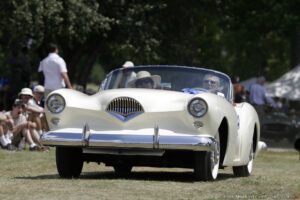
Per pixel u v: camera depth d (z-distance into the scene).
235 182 27.91
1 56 98.06
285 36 99.12
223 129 28.77
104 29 75.06
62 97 27.67
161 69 31.02
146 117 26.95
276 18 92.56
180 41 84.94
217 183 27.22
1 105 64.31
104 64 113.75
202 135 26.86
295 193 24.56
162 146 26.50
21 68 58.25
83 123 27.44
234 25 96.56
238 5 91.94
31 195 22.33
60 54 79.31
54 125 27.67
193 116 26.77
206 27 113.19
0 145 44.56
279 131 66.25
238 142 30.59
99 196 22.25
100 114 27.27
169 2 82.88
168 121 26.95
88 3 69.00
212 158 27.70
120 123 27.05
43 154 40.75
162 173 33.34
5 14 66.12
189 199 22.05
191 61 87.06
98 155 28.67
